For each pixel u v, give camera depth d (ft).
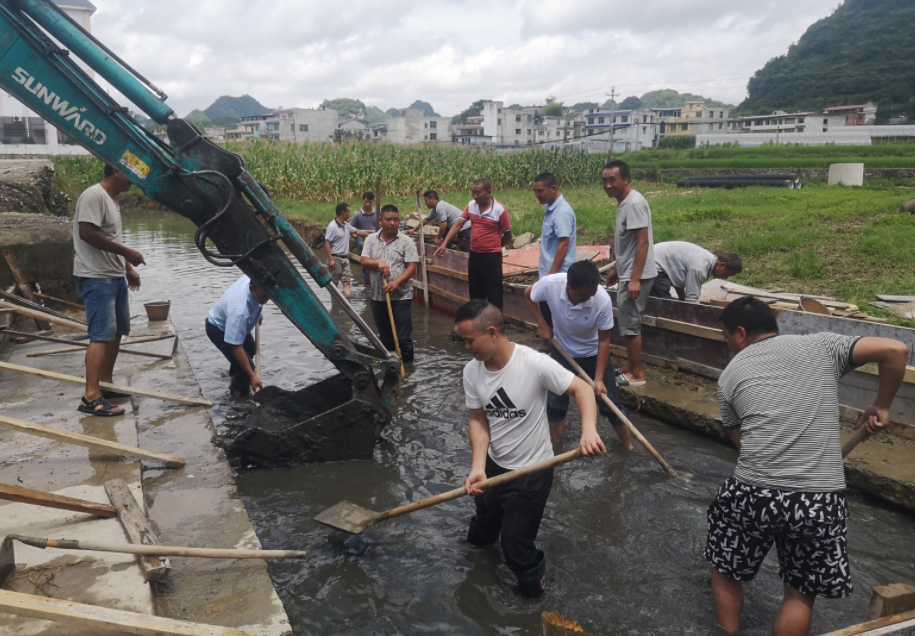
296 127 286.87
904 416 15.66
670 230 44.55
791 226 44.62
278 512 13.96
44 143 124.06
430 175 87.76
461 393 21.09
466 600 11.19
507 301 29.04
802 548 9.29
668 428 18.10
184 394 18.65
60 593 9.29
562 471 15.67
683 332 20.30
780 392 9.50
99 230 15.42
